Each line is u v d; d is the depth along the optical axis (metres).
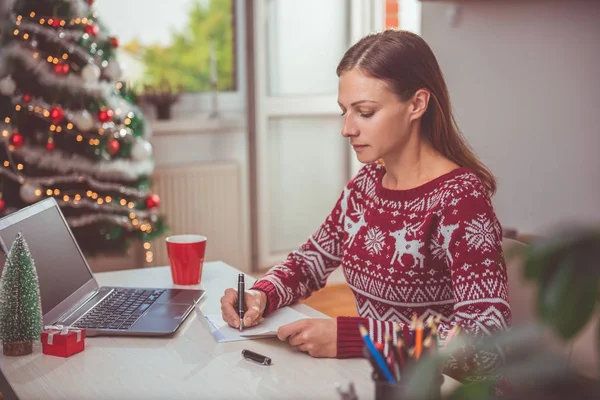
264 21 4.14
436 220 1.36
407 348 0.86
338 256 1.61
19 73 3.15
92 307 1.44
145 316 1.38
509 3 3.06
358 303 1.50
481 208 1.33
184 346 1.26
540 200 3.05
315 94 4.35
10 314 1.19
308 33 4.29
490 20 3.16
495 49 3.15
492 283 1.26
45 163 3.22
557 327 0.34
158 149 4.04
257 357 1.18
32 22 3.16
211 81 4.19
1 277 1.24
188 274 1.64
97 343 1.27
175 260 1.64
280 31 4.21
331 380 1.11
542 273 0.35
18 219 1.34
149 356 1.21
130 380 1.10
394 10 4.59
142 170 3.43
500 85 3.16
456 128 1.47
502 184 3.21
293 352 1.24
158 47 4.06
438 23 3.41
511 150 3.15
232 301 1.38
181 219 4.02
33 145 3.24
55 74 3.15
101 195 3.41
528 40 3.01
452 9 3.31
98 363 1.17
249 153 4.20
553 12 2.89
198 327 1.36
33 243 1.36
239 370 1.15
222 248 4.16
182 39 4.11
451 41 3.36
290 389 1.08
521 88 3.07
